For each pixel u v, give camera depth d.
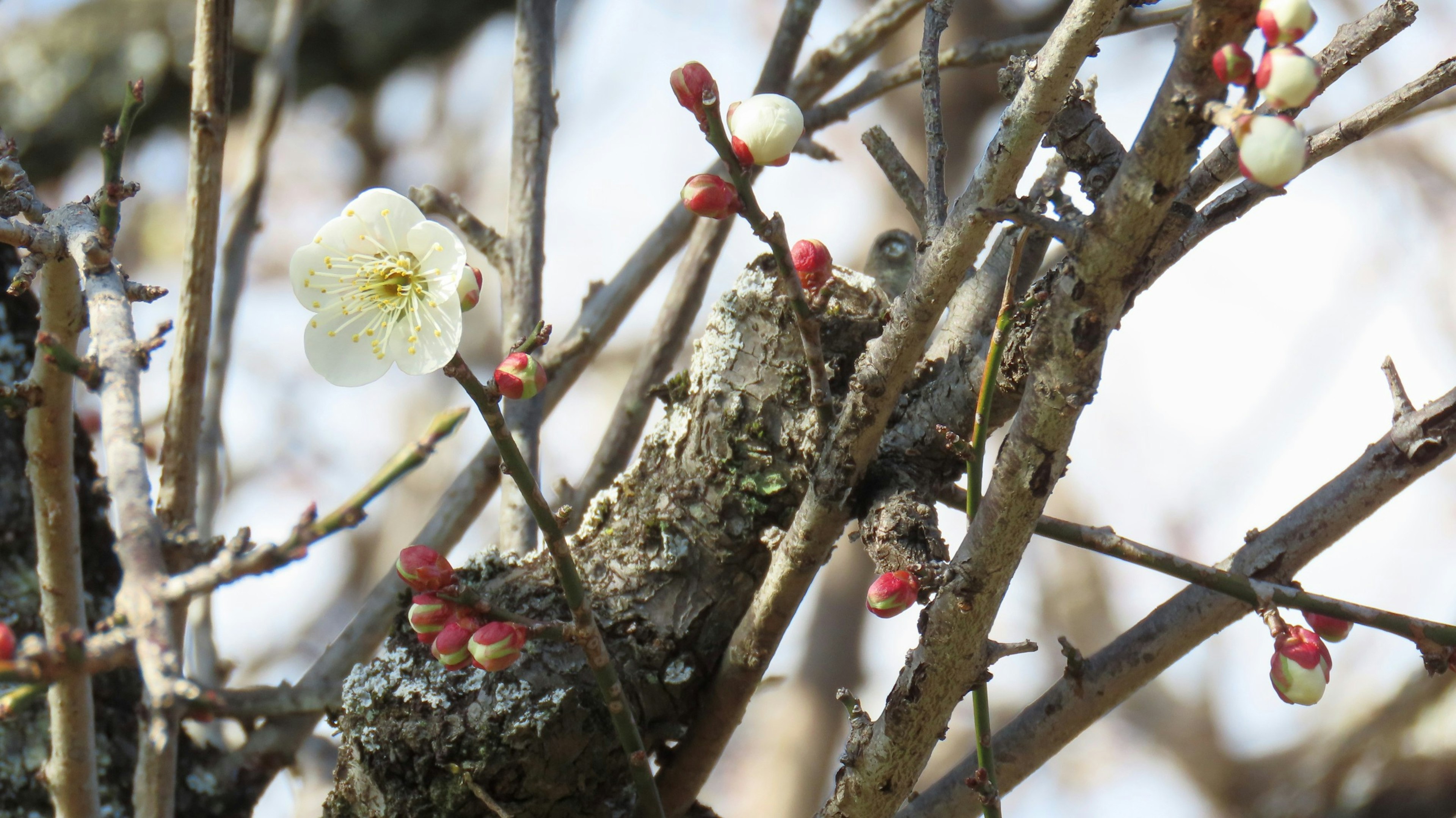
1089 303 0.79
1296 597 0.82
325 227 0.81
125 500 0.78
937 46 0.83
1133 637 0.86
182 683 0.76
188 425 0.92
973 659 0.81
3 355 0.93
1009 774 0.87
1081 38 0.80
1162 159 0.78
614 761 0.84
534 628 0.82
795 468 0.85
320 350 0.81
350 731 0.84
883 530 0.82
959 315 0.86
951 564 0.81
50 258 0.82
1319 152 0.84
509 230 0.95
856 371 0.82
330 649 0.93
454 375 0.81
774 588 0.84
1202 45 0.78
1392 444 0.85
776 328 0.85
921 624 0.82
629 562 0.85
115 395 0.79
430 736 0.84
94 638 0.76
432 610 0.82
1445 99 0.93
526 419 0.94
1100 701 0.86
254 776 0.94
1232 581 0.83
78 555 0.85
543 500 0.81
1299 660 0.82
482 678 0.84
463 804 0.84
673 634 0.85
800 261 0.84
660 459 0.86
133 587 0.77
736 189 0.81
